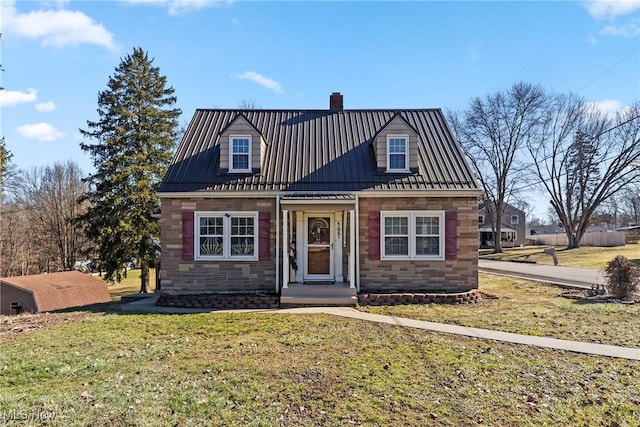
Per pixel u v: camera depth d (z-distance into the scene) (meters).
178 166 14.48
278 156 14.98
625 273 13.07
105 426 4.66
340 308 12.12
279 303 12.60
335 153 15.18
